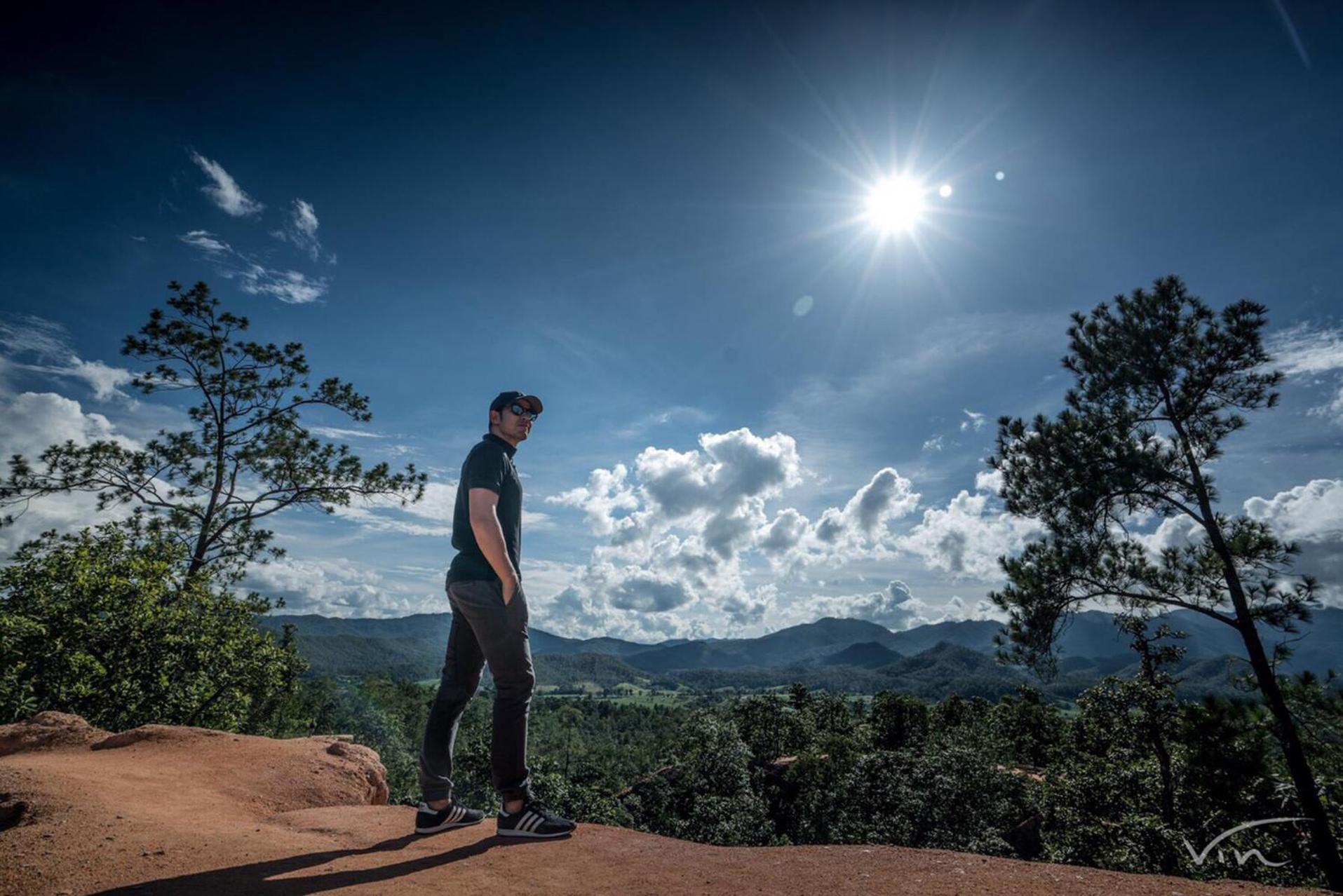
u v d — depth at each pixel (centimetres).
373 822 318
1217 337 1355
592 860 255
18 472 1555
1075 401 1499
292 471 1859
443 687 309
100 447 1622
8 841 253
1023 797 3522
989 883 222
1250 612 1209
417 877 228
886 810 3734
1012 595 1380
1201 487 1301
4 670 988
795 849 276
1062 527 1395
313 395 1959
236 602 1388
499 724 289
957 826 3456
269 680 1419
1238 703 1168
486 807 4306
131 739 520
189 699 1229
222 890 206
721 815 4331
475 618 284
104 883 214
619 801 4766
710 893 215
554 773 4447
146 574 1216
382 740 5166
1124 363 1433
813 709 7181
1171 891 211
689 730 5241
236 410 1856
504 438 311
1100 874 231
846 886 220
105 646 1130
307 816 330
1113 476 1330
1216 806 1281
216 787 398
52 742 530
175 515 1681
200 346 1756
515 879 229
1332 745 1191
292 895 204
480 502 280
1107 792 2008
